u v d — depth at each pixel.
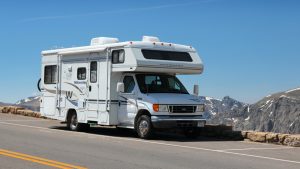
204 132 17.83
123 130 19.78
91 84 18.17
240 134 16.59
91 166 10.22
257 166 10.77
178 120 15.99
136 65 16.25
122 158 11.41
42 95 20.88
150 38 17.55
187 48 17.80
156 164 10.66
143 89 16.58
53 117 20.14
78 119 18.78
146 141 15.44
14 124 20.94
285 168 10.62
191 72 17.59
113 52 17.25
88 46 18.38
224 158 11.88
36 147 13.09
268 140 15.73
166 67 16.88
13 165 10.23
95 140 15.36
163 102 15.90
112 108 17.36
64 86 19.58
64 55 19.61
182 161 11.21
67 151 12.42
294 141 14.98
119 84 16.64
